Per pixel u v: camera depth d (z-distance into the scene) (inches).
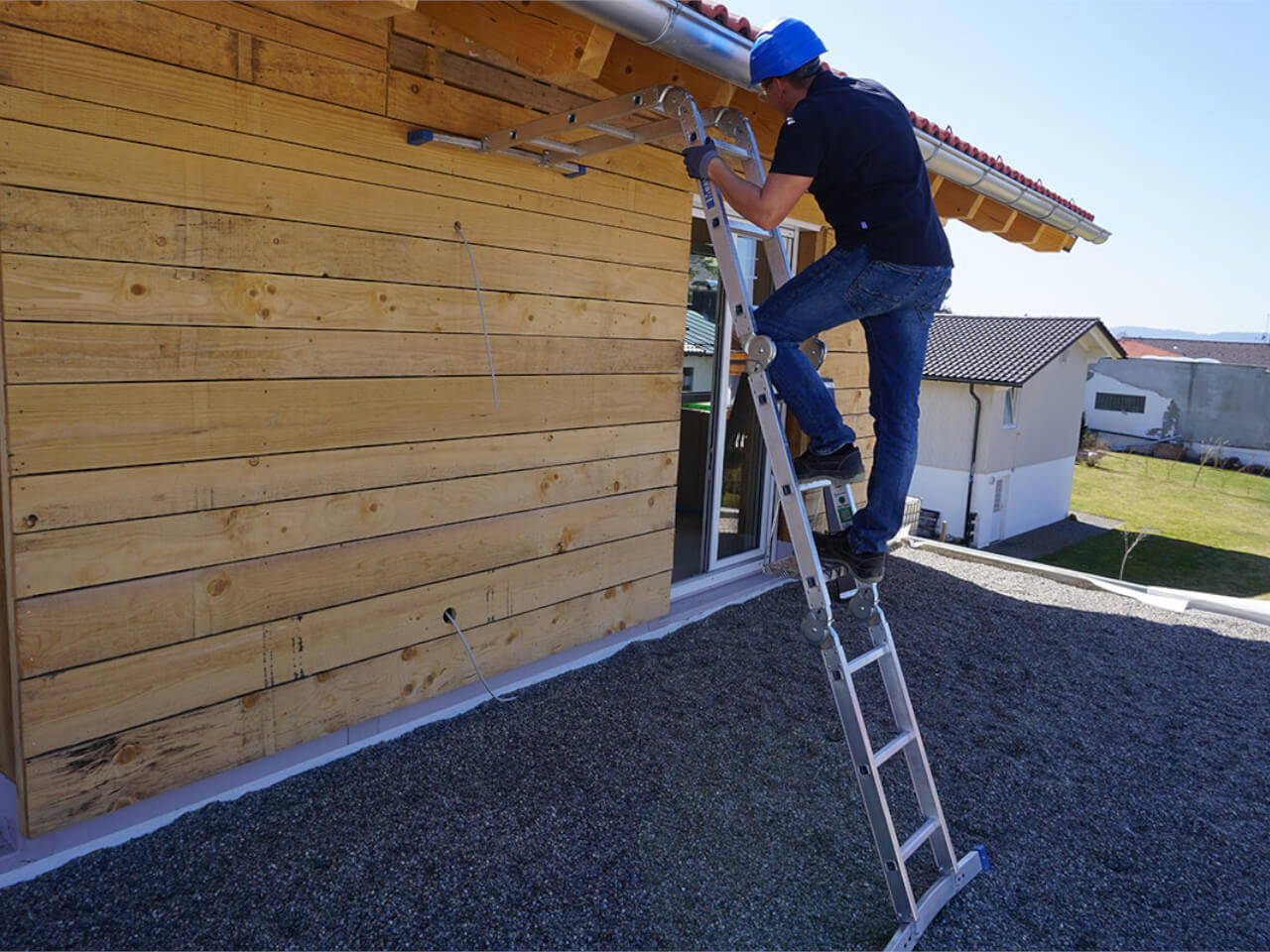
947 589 239.5
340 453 120.6
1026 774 134.4
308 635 120.3
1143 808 126.8
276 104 107.3
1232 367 1262.3
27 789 95.0
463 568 141.0
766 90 97.4
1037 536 845.8
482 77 131.8
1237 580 667.4
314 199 113.0
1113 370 1370.6
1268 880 110.8
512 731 133.5
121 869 95.3
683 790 120.7
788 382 100.1
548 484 153.6
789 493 95.8
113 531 98.7
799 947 92.3
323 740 124.2
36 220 88.7
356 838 103.8
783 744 136.7
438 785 116.8
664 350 174.9
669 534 183.8
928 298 95.7
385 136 120.2
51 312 90.9
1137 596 247.6
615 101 106.0
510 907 94.1
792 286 97.7
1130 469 1216.2
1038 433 854.5
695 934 92.8
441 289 130.6
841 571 114.4
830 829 114.7
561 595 160.1
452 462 136.4
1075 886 107.3
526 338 145.4
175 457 103.0
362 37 115.3
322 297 115.6
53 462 92.9
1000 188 194.5
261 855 99.3
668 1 97.0
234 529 110.0
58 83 88.7
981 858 109.1
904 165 89.1
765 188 90.0
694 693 152.5
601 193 155.6
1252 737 153.8
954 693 164.2
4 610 96.7
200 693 109.2
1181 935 99.0
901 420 97.5
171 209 99.1
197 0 98.3
